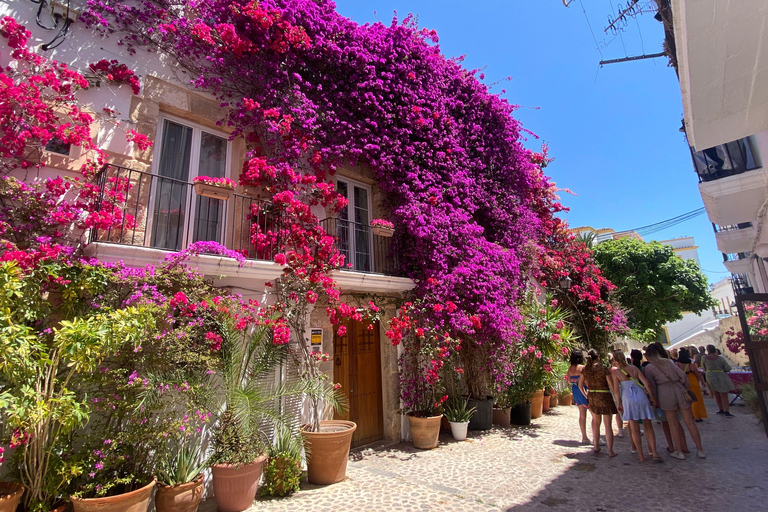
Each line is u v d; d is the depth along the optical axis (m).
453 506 4.33
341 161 6.86
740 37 3.76
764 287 11.25
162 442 4.01
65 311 3.83
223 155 6.07
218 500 4.32
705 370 9.59
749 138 7.46
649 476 5.04
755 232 9.43
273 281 5.70
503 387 8.28
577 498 4.46
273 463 4.75
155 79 5.34
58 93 4.41
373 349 7.55
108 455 3.64
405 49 7.85
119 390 3.75
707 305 18.47
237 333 4.81
